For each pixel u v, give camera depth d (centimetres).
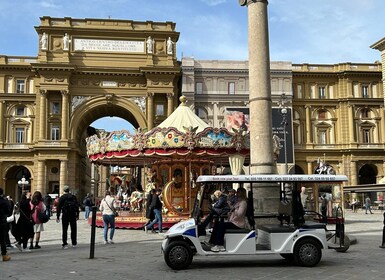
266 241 1163
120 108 5791
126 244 1697
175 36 5753
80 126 5788
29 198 1581
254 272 1048
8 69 5862
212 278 977
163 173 2784
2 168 5734
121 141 2609
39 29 5534
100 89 5616
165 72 5572
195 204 1220
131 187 3725
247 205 1161
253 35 1583
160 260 1259
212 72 5925
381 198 5075
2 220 1275
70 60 5553
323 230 1140
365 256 1298
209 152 2495
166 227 2438
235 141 2523
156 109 5681
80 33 5609
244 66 5981
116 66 5638
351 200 5097
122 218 2527
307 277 982
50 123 5497
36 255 1403
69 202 1603
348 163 6284
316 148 6278
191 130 2452
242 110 5469
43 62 5419
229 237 1126
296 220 1157
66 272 1069
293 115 6328
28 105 5844
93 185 9881
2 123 5759
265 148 1509
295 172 6278
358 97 6384
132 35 5697
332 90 6462
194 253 1148
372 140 6369
